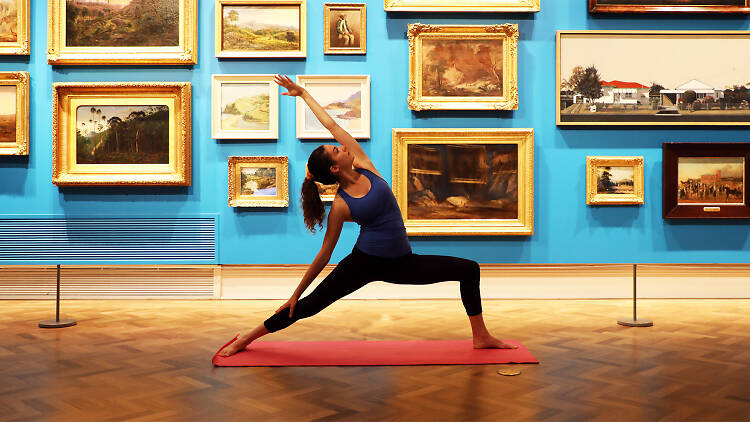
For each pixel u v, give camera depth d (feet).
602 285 24.52
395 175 23.40
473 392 12.01
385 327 18.83
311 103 16.05
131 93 23.47
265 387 12.42
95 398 11.64
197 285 24.44
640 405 11.14
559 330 18.20
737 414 10.62
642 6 23.44
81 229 23.65
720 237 23.72
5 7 23.38
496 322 19.49
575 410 10.88
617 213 23.80
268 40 23.53
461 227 23.49
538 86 23.77
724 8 23.45
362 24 23.59
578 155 23.81
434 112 23.75
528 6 23.32
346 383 12.71
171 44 23.41
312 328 18.70
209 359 14.82
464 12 23.54
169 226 23.79
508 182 23.50
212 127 23.49
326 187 23.76
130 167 23.53
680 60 23.43
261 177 23.73
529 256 23.82
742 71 23.41
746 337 17.15
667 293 24.53
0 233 23.48
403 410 10.91
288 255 23.88
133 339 17.11
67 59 23.18
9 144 23.49
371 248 14.94
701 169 23.41
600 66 23.49
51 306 22.71
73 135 23.47
